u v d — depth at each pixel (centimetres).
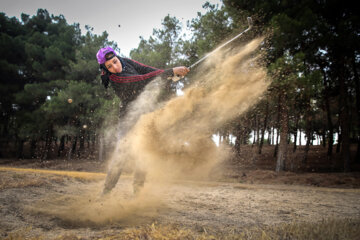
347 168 1493
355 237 190
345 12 1367
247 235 203
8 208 277
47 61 2412
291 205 380
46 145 2498
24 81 2714
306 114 1745
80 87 2044
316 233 198
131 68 345
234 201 408
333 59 1470
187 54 1883
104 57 327
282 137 1449
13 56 2612
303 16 1170
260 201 414
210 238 197
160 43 2328
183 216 282
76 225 236
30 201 313
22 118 2353
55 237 199
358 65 1741
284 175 1277
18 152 2712
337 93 1938
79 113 2172
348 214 315
